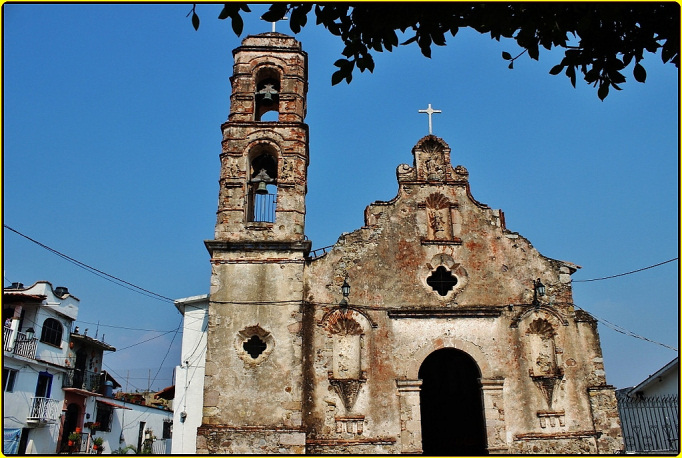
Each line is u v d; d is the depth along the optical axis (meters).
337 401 18.86
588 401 19.59
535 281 21.08
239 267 19.98
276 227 20.70
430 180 22.47
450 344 19.86
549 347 20.45
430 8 8.50
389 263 20.97
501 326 20.31
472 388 24.89
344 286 20.22
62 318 36.94
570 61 9.00
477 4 8.42
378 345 19.67
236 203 21.05
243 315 19.31
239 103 22.75
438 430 24.67
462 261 21.27
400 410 18.91
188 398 26.23
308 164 23.28
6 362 30.30
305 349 19.41
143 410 46.22
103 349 42.44
